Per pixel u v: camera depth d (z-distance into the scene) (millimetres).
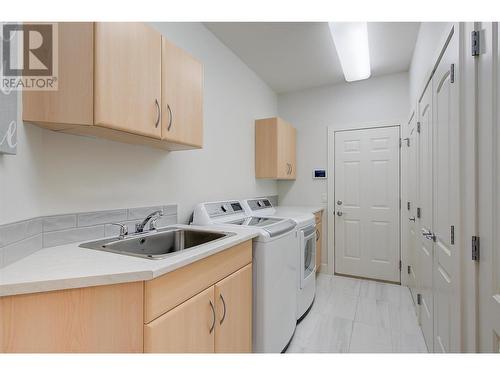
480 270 968
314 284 2604
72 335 839
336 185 3447
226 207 2307
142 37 1244
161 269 924
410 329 2088
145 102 1258
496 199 856
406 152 3006
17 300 795
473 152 998
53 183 1234
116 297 885
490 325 889
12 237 978
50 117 1061
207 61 2291
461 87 1103
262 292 1609
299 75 3201
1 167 939
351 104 3361
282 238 1816
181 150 1964
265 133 3111
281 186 3773
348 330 2078
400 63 2850
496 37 849
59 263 973
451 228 1234
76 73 1050
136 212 1648
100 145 1444
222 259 1311
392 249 3135
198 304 1134
